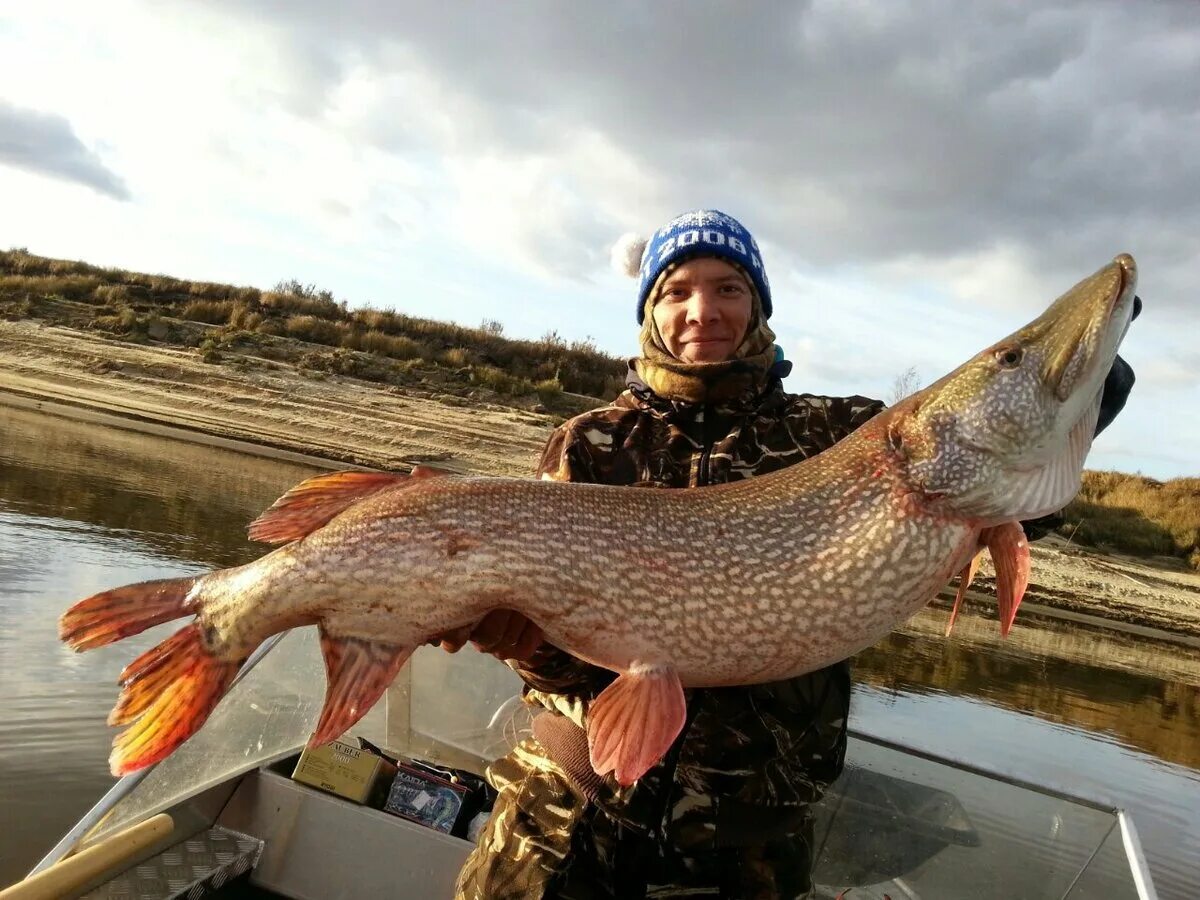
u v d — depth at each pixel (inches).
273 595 39.4
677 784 39.9
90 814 47.4
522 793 42.3
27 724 73.8
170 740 39.2
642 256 55.1
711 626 39.2
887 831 58.5
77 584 112.3
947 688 127.3
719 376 44.7
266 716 57.5
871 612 39.8
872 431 41.8
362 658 39.6
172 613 40.6
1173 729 126.2
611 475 44.8
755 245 49.6
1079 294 39.8
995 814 57.4
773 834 39.9
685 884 40.1
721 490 41.0
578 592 39.2
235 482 194.2
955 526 40.2
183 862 50.0
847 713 43.7
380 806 55.4
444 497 40.1
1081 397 39.2
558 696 42.9
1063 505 40.4
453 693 61.9
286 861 53.0
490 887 40.9
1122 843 53.5
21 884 40.7
